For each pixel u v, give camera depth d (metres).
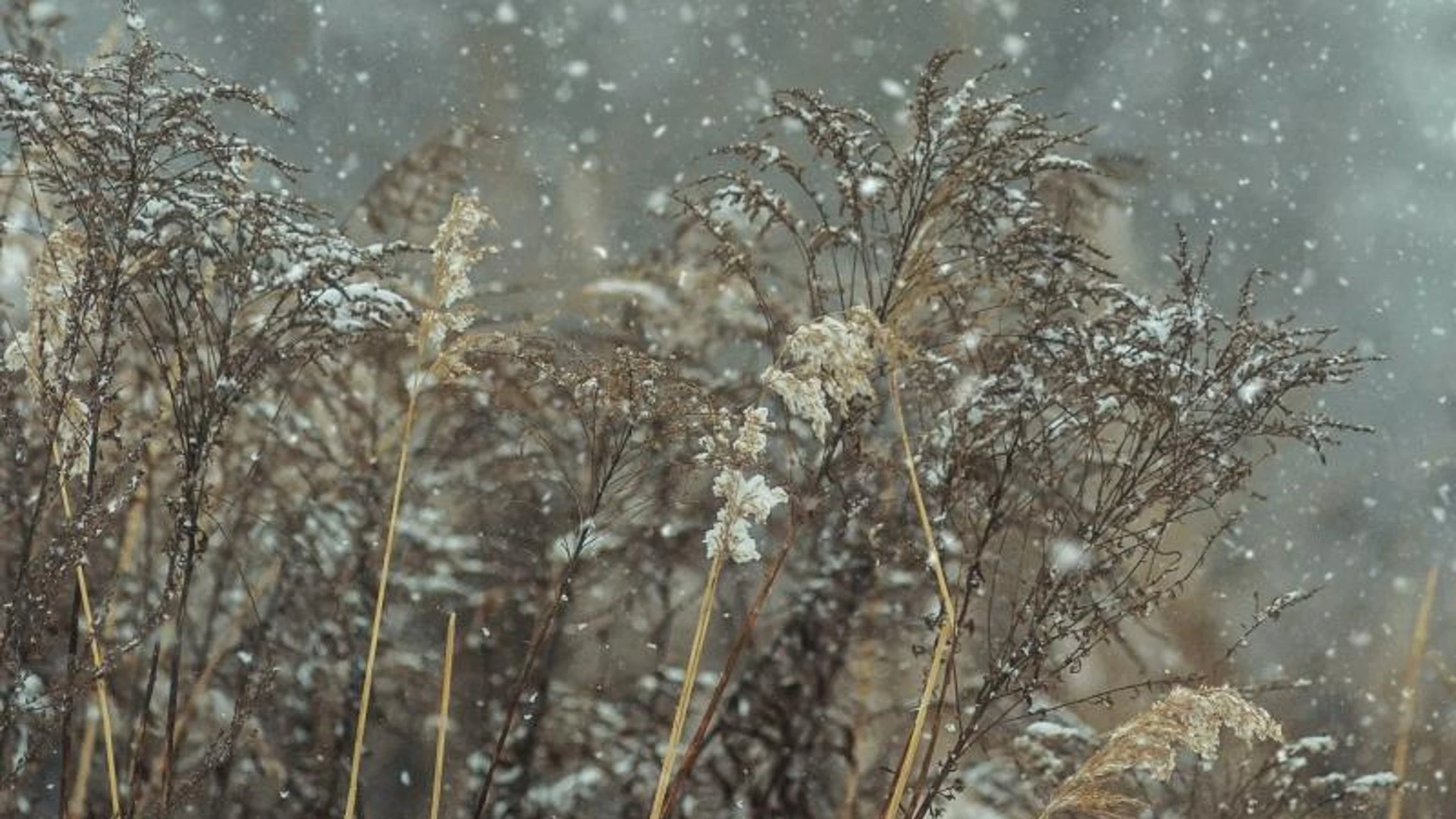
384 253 5.75
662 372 5.63
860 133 6.28
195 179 5.54
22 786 6.59
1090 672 8.30
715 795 7.48
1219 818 7.31
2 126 5.32
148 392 6.86
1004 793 7.46
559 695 7.98
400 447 8.08
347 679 7.86
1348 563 14.65
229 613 7.54
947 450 5.85
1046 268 5.96
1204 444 5.46
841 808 7.34
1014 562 6.55
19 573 5.24
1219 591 11.19
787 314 7.97
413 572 8.09
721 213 7.18
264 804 7.44
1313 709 11.06
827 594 7.36
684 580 8.01
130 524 6.56
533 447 7.55
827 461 5.69
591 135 16.14
